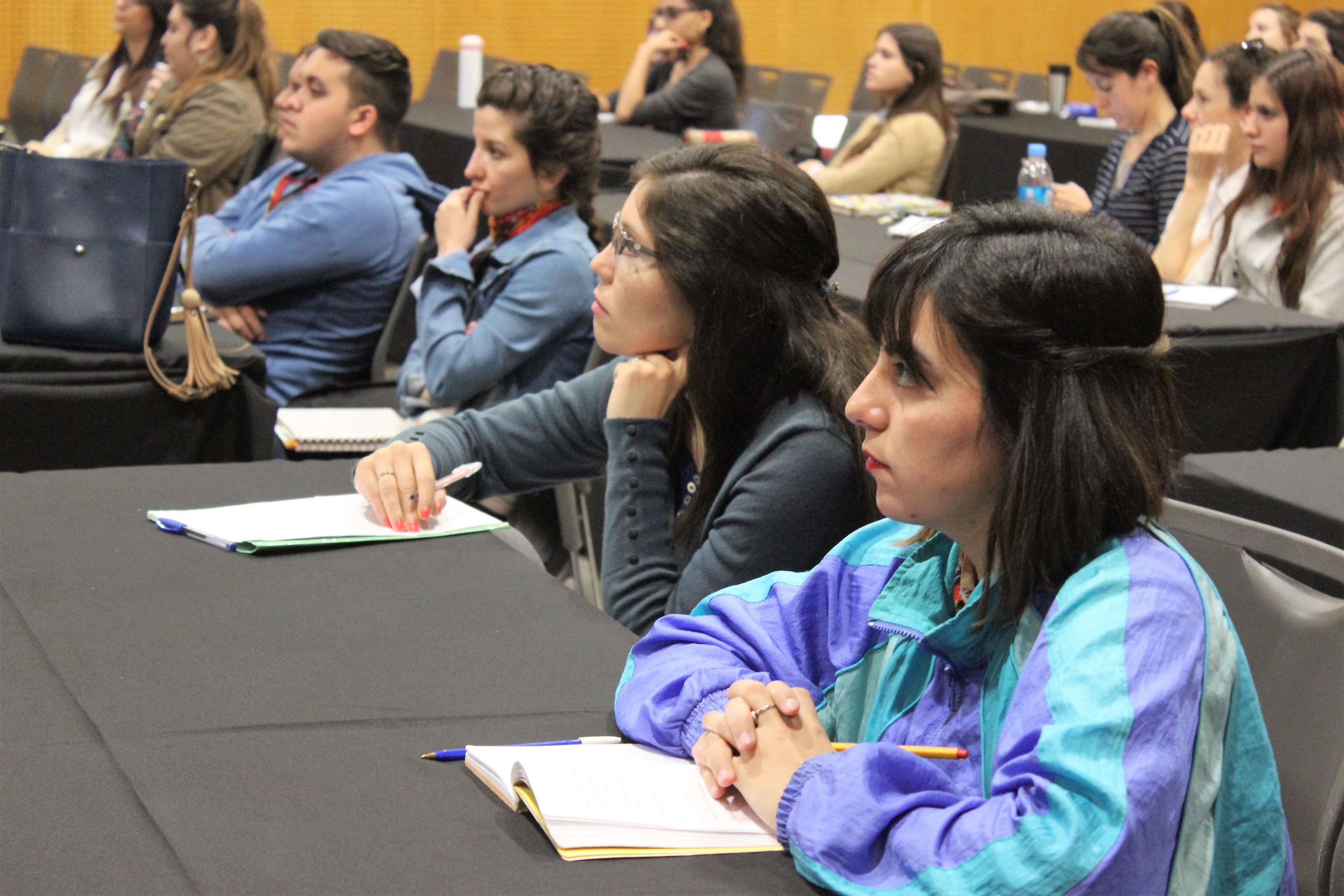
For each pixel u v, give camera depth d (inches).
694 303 58.4
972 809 33.3
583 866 34.9
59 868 34.0
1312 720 46.3
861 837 33.4
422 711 44.4
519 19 336.5
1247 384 108.7
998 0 370.9
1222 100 140.8
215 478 70.1
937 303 35.0
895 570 43.8
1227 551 51.0
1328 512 72.4
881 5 365.4
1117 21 161.2
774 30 362.0
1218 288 121.5
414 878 34.1
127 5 201.2
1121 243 35.0
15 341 95.7
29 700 43.9
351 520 62.9
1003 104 267.4
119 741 41.3
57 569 56.0
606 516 62.1
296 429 103.6
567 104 100.7
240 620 51.5
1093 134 239.3
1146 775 31.2
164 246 95.3
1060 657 33.6
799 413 58.4
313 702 44.8
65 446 95.0
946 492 36.0
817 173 194.4
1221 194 138.3
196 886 33.4
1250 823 35.4
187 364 97.6
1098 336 34.5
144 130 171.5
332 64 121.3
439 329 100.1
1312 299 124.6
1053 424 34.3
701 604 47.1
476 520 64.1
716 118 243.1
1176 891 32.7
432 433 71.4
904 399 36.2
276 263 118.9
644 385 61.0
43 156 94.9
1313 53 123.8
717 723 38.7
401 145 226.5
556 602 54.8
